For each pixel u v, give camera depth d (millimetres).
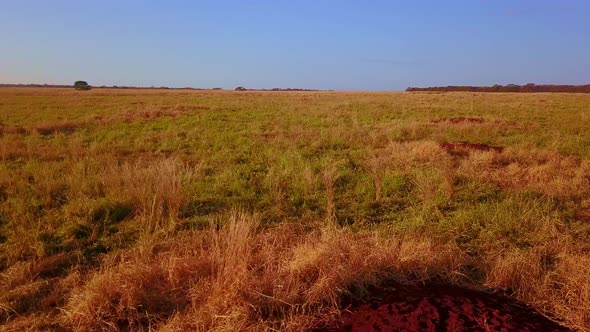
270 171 8469
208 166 9289
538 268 4203
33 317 3688
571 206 6559
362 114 22250
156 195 6211
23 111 23391
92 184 7328
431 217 6133
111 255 4922
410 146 10820
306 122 18344
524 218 5770
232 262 3977
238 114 22281
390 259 4328
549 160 9414
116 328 3496
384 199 6973
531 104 30844
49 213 6152
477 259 4742
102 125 16609
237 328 3342
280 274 3975
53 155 10242
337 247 4383
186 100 37812
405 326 3303
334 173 8180
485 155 9547
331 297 3748
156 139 13398
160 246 5082
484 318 3383
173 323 3451
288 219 6148
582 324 3402
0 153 10102
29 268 4488
